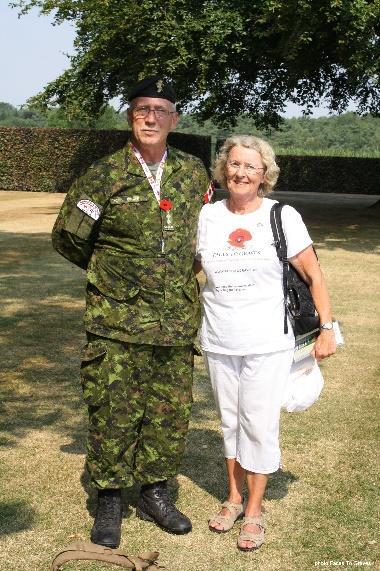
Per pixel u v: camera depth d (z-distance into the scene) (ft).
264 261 10.90
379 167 111.24
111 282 11.03
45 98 67.05
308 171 113.91
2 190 99.45
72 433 15.83
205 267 11.14
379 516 12.33
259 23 51.70
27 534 11.51
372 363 21.79
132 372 11.19
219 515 11.84
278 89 66.39
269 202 11.23
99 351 10.96
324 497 13.01
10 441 15.26
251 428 11.18
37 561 10.76
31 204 76.89
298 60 54.70
